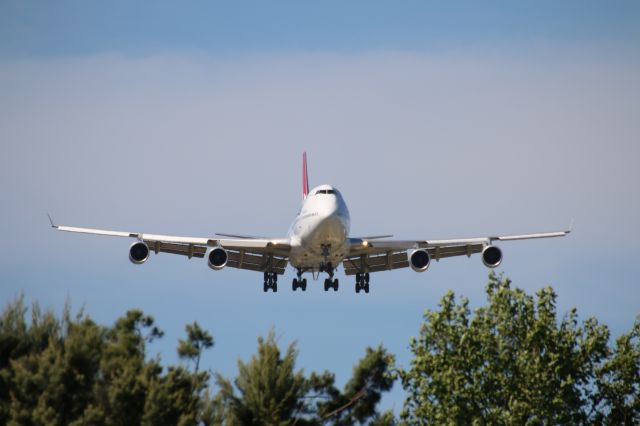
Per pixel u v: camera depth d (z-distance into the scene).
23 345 138.12
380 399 139.62
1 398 132.62
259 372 132.50
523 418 139.38
